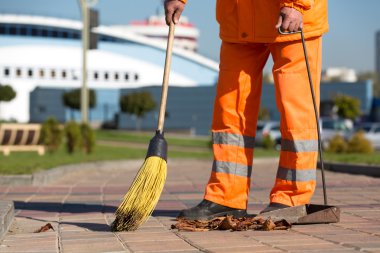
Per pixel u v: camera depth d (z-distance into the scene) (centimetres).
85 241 546
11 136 2388
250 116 668
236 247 503
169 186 1168
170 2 608
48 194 1046
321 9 647
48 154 2400
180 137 5662
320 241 526
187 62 7119
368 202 850
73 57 8556
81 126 2509
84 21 2777
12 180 1218
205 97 6825
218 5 671
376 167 1336
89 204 883
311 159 654
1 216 596
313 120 651
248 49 664
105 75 8050
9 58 8388
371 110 7719
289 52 645
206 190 670
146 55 8100
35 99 8288
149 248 506
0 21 8369
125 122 7675
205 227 607
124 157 2122
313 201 866
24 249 517
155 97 6950
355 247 493
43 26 8556
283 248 494
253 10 648
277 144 3941
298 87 646
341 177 1306
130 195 589
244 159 665
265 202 882
